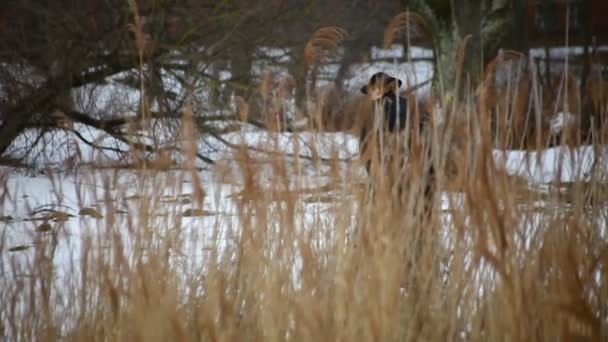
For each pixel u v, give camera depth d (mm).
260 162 10922
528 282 9586
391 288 9398
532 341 9258
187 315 10430
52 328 10672
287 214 10391
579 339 8820
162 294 9906
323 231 10898
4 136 38125
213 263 10625
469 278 10109
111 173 12688
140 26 12867
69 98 39000
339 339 9234
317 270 9930
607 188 10727
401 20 11133
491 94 10570
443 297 10367
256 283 10305
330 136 11133
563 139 10602
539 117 10531
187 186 20172
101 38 39188
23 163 37156
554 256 9742
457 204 10242
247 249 10703
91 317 10945
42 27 40031
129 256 11242
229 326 9445
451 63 34438
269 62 39969
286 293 9797
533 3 53094
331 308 9758
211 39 40188
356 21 43500
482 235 9195
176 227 11531
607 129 10820
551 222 10156
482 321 10109
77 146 13539
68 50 39094
